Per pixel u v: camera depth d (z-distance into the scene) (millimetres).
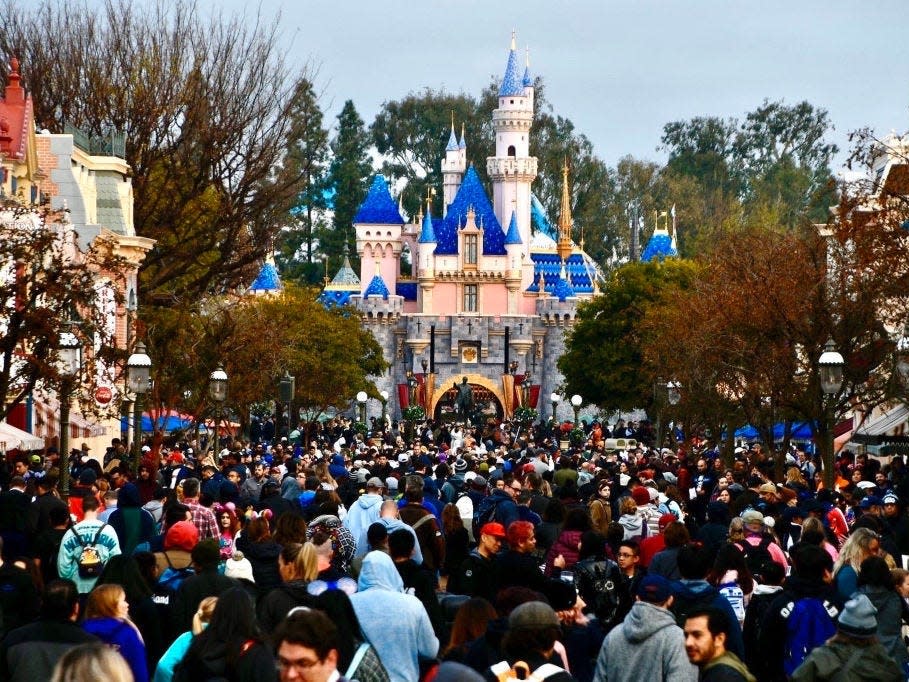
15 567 17844
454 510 25328
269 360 68125
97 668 10367
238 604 13688
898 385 44969
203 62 73875
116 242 41938
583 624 17453
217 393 53125
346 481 35688
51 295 34750
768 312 46500
